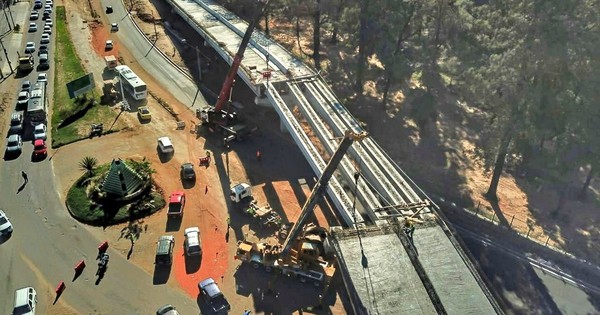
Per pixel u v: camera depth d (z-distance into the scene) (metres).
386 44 90.62
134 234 61.16
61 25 121.06
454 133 88.75
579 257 62.19
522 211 70.69
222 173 73.69
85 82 84.75
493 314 41.62
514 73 63.41
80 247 59.00
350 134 45.75
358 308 42.31
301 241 56.22
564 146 65.75
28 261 56.75
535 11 62.19
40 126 79.75
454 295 43.31
